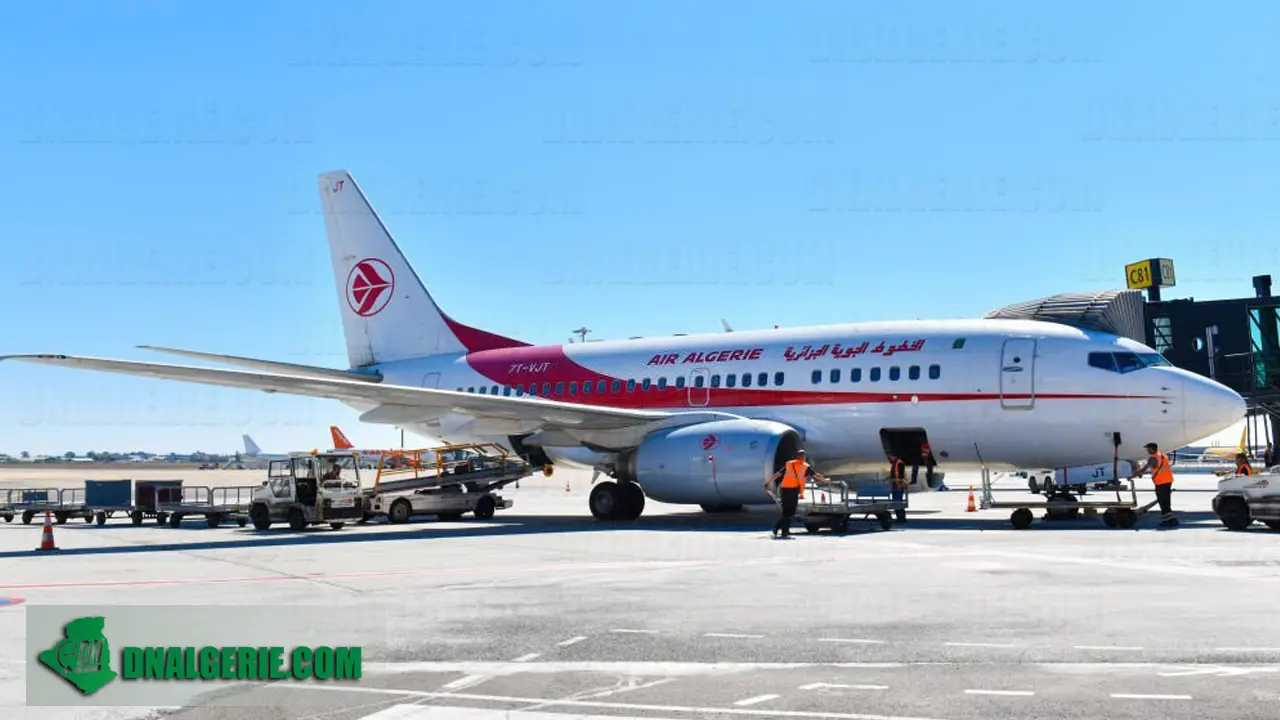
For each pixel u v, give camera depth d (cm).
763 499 2298
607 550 1747
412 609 1108
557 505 3706
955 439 2334
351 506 2538
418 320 3244
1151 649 852
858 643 894
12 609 1137
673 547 1783
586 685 755
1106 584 1232
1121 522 2127
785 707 688
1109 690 720
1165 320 3316
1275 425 3219
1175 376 2181
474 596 1201
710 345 2700
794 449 2441
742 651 866
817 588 1232
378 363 3291
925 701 698
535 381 2923
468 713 684
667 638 927
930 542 1811
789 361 2534
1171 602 1090
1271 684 733
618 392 2766
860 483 2600
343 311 3369
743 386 2573
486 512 2877
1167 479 2116
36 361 2045
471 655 862
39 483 7706
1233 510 1994
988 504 2431
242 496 4766
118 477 9975
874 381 2402
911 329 2450
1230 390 2203
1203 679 749
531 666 819
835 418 2442
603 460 2620
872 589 1216
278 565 1594
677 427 2481
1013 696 707
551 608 1104
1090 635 915
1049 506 2159
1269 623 965
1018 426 2272
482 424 2530
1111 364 2220
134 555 1817
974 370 2308
